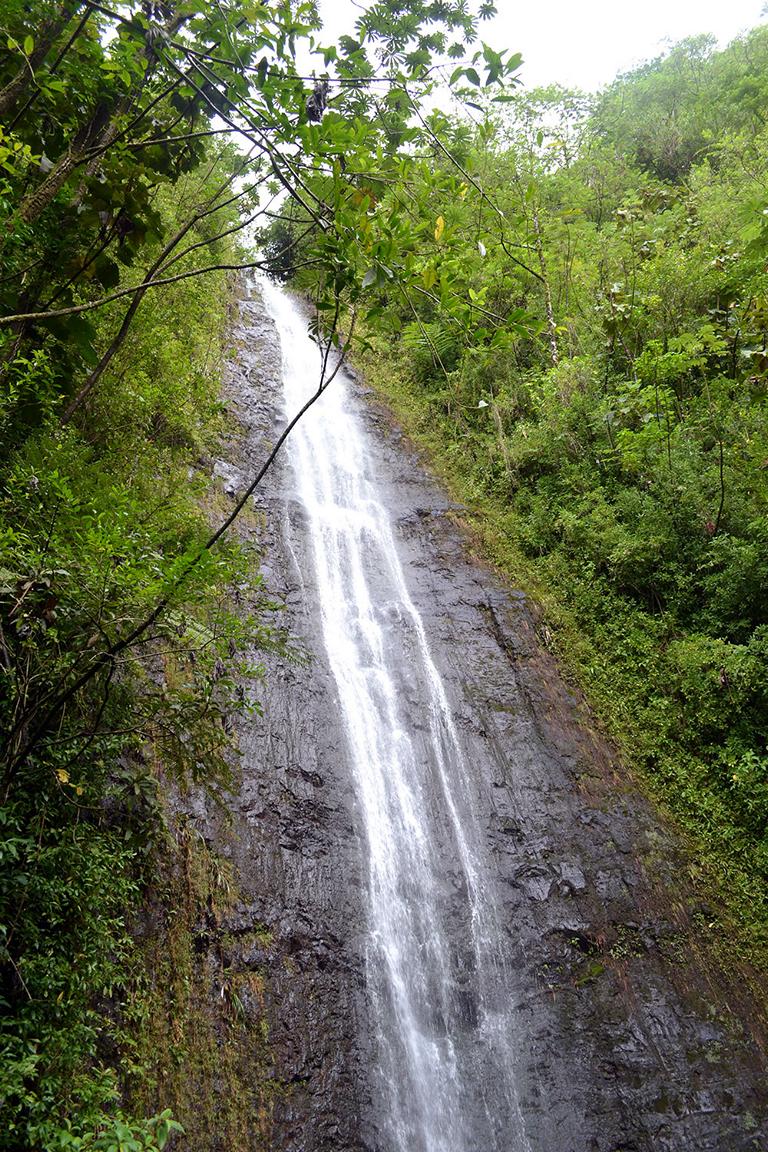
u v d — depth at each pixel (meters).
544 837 9.31
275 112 3.01
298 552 12.16
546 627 11.89
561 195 16.08
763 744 9.78
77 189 4.82
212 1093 6.05
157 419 10.57
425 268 3.06
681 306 12.86
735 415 11.49
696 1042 7.72
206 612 5.20
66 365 5.63
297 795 8.69
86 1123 4.09
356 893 8.26
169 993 6.26
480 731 10.40
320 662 10.44
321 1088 6.71
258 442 13.98
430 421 16.61
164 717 5.14
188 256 12.16
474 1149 7.11
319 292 3.12
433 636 11.62
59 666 4.48
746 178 15.57
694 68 27.83
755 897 8.88
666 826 9.57
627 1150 7.00
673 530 11.53
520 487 14.19
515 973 8.19
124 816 6.56
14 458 5.37
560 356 14.82
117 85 5.11
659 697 10.79
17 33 4.86
